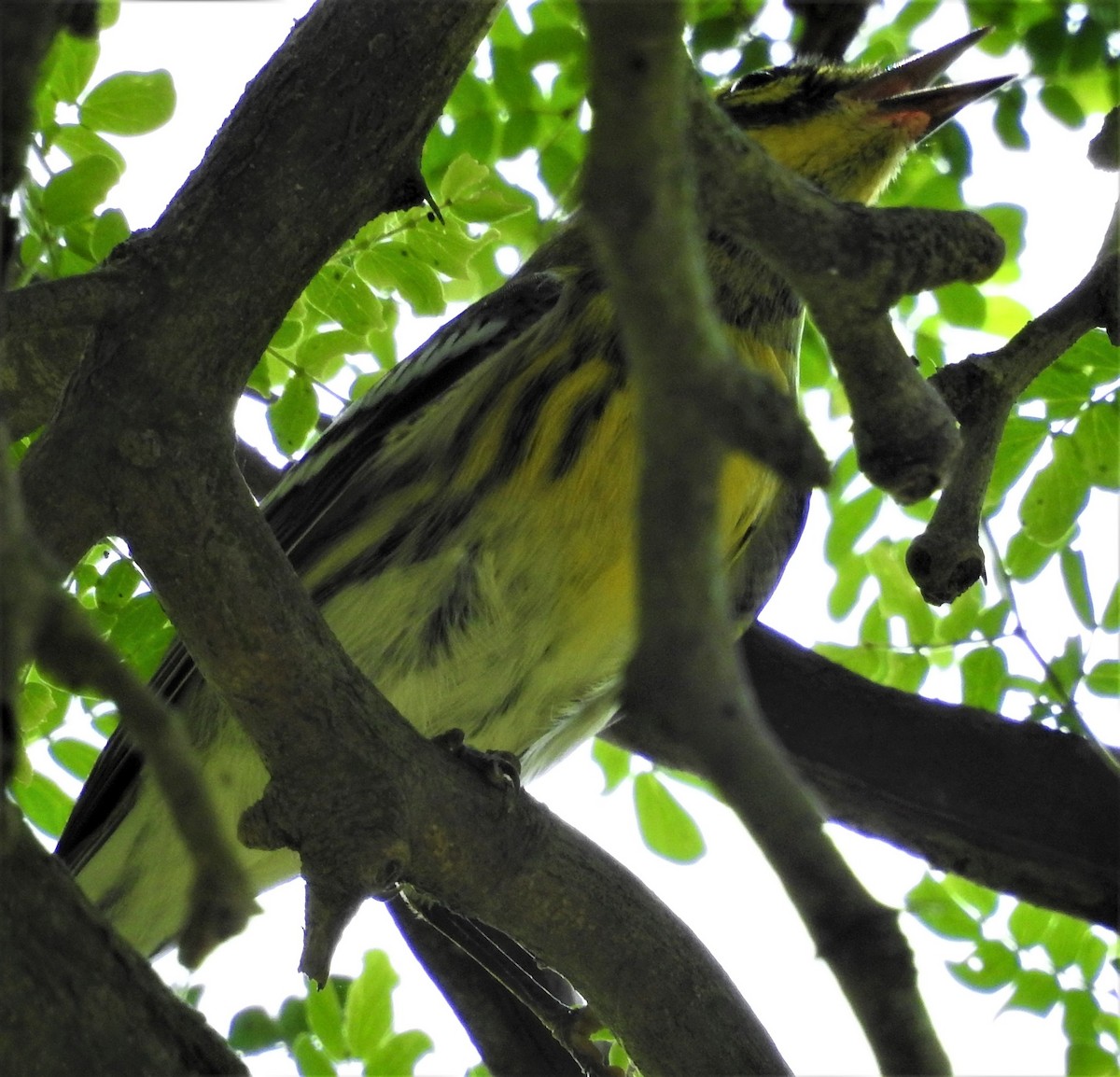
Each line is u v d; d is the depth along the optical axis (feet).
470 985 33.45
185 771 11.89
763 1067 24.84
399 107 22.02
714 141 16.31
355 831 22.15
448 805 23.34
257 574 20.65
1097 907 30.68
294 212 21.42
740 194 16.43
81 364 20.92
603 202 12.01
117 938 16.47
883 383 17.08
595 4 12.05
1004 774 30.73
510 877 24.04
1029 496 32.17
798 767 31.19
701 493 11.70
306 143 21.62
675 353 11.82
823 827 12.98
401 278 31.30
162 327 20.59
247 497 20.83
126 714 11.76
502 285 34.42
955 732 31.01
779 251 16.61
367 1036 32.37
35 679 30.53
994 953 33.27
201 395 20.62
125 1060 15.87
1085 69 36.04
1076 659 32.09
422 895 29.71
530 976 30.32
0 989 15.39
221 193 21.35
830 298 16.70
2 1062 15.38
